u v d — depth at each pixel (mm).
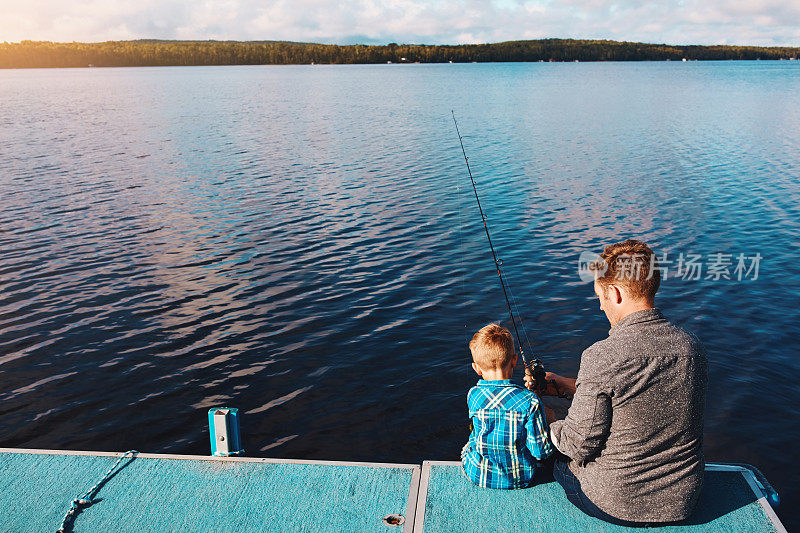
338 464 2496
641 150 19734
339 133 25391
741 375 5789
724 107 34344
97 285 8508
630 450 1879
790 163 16844
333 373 6027
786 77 74812
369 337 6777
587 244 10047
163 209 12781
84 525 2152
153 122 30016
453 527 2090
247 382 5906
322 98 46062
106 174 16594
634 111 32750
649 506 1935
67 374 6098
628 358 1801
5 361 6375
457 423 5188
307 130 26500
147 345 6695
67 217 12133
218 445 2602
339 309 7574
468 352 6375
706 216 11570
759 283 8102
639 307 1892
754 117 29094
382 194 14141
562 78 74812
